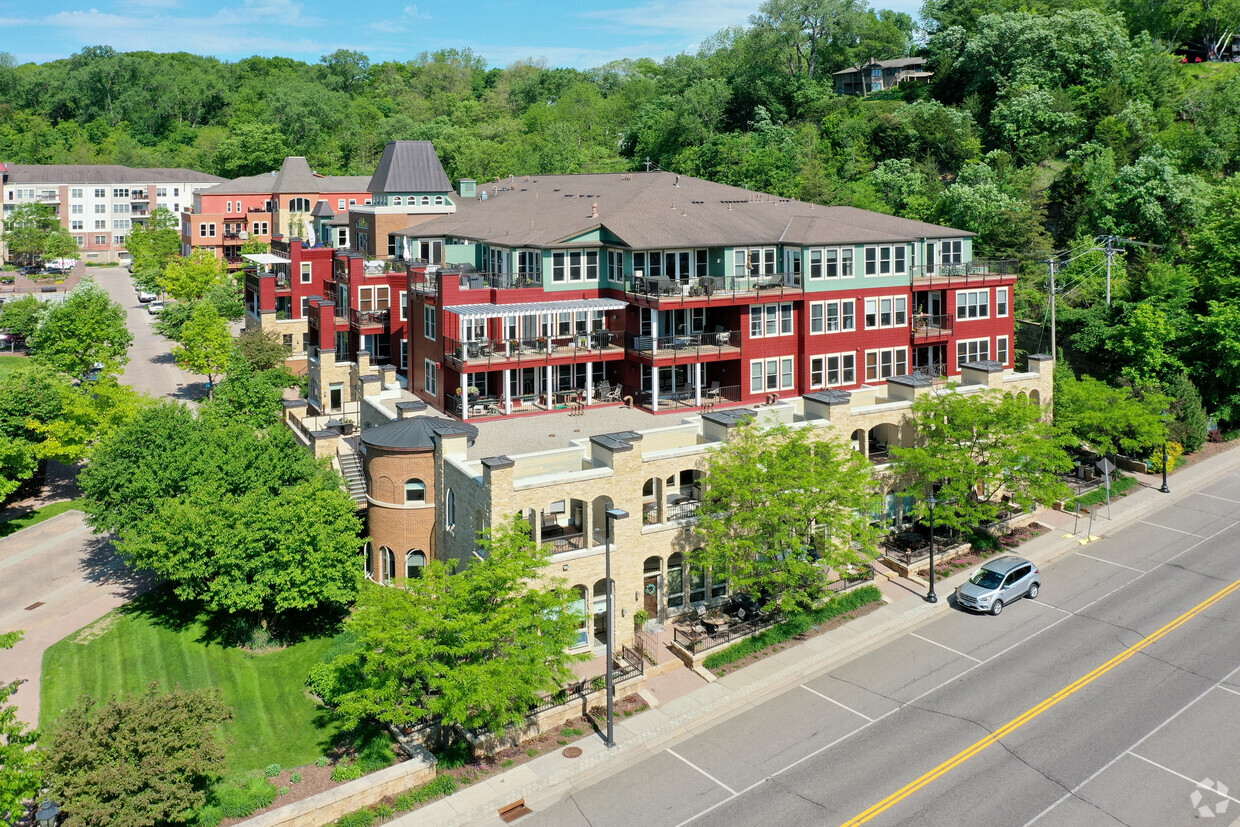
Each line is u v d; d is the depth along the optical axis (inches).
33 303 4335.6
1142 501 2346.2
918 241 2689.5
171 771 1220.5
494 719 1376.7
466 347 2233.0
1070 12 4822.8
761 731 1478.8
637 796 1333.7
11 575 2174.0
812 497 1723.7
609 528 1590.8
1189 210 3555.6
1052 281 2920.8
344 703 1385.3
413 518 1893.5
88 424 2664.9
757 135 5004.9
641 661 1637.6
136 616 1951.3
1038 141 4306.1
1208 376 2844.5
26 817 1299.2
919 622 1804.9
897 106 5078.7
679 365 2443.4
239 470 2004.2
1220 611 1797.5
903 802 1293.1
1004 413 2003.0
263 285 3516.2
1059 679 1584.6
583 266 2503.7
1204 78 5064.0
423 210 3393.2
